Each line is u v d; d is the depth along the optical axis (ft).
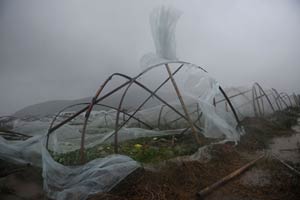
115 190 10.71
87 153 17.08
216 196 10.35
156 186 10.96
